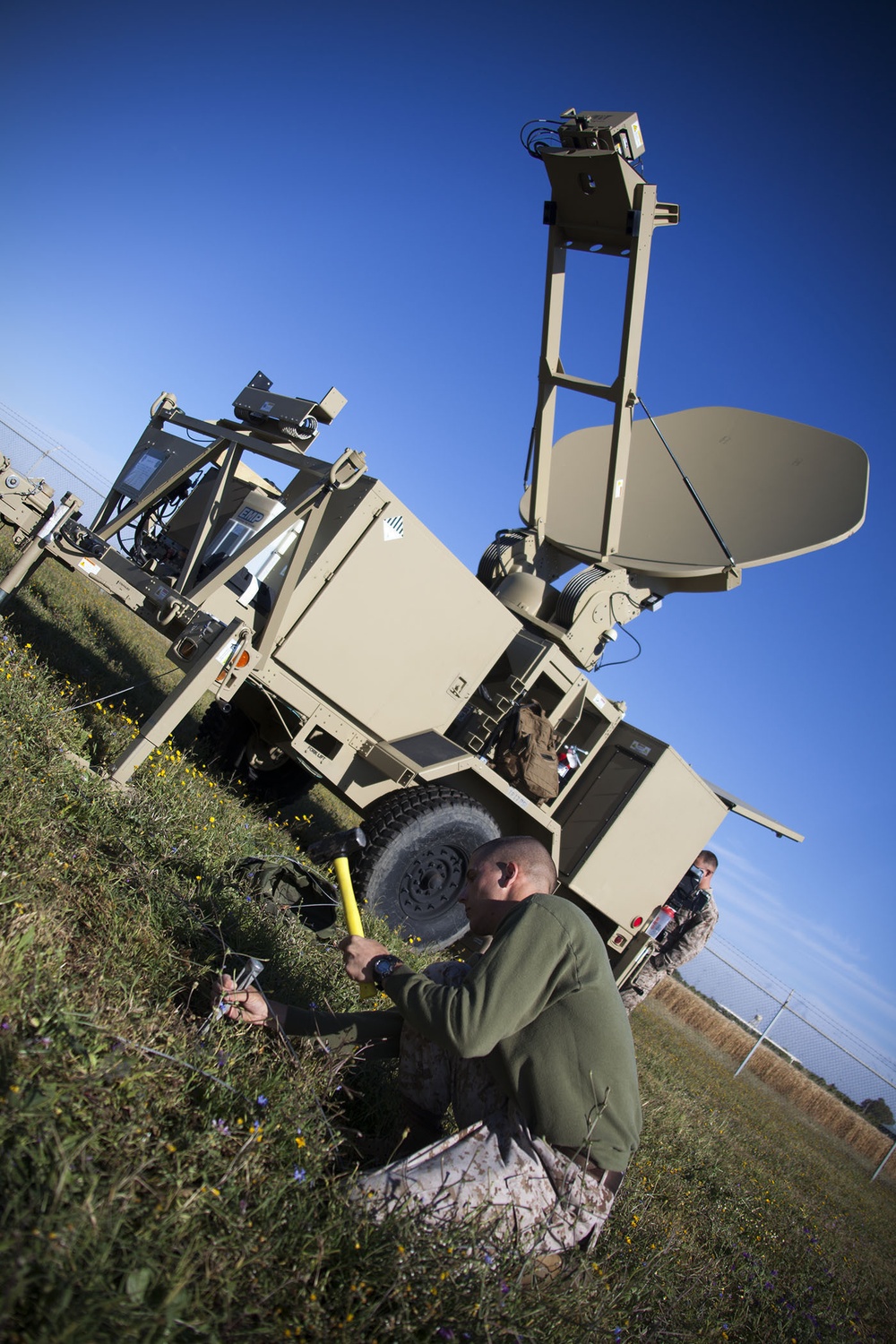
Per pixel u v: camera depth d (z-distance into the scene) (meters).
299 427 5.66
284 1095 2.38
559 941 2.46
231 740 7.37
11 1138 1.65
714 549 7.82
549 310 7.12
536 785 6.38
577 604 6.98
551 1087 2.41
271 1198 1.95
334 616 5.48
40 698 4.38
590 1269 2.45
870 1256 6.60
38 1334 1.30
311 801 9.25
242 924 3.44
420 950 5.95
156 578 5.37
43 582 10.44
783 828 8.04
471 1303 1.96
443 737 6.14
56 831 3.13
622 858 6.89
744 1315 3.57
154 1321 1.41
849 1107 18.62
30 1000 2.03
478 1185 2.27
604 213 6.71
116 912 2.89
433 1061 2.78
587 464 8.96
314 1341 1.70
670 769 6.95
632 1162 4.48
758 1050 18.39
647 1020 14.38
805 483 7.82
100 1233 1.54
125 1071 1.99
